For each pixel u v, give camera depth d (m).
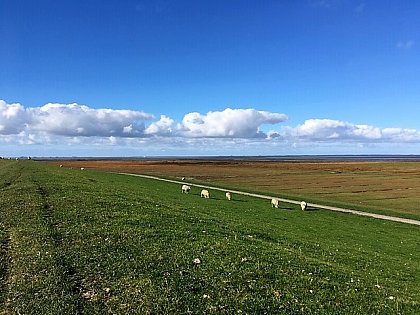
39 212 28.06
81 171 101.00
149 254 18.97
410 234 45.06
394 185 113.06
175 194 65.69
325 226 46.03
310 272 18.92
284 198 77.50
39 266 17.20
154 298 14.60
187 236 23.12
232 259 19.19
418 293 19.34
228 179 129.00
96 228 23.42
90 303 14.27
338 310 14.91
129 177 100.38
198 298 14.88
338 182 121.69
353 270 21.89
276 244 25.39
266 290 15.98
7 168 90.50
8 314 13.47
